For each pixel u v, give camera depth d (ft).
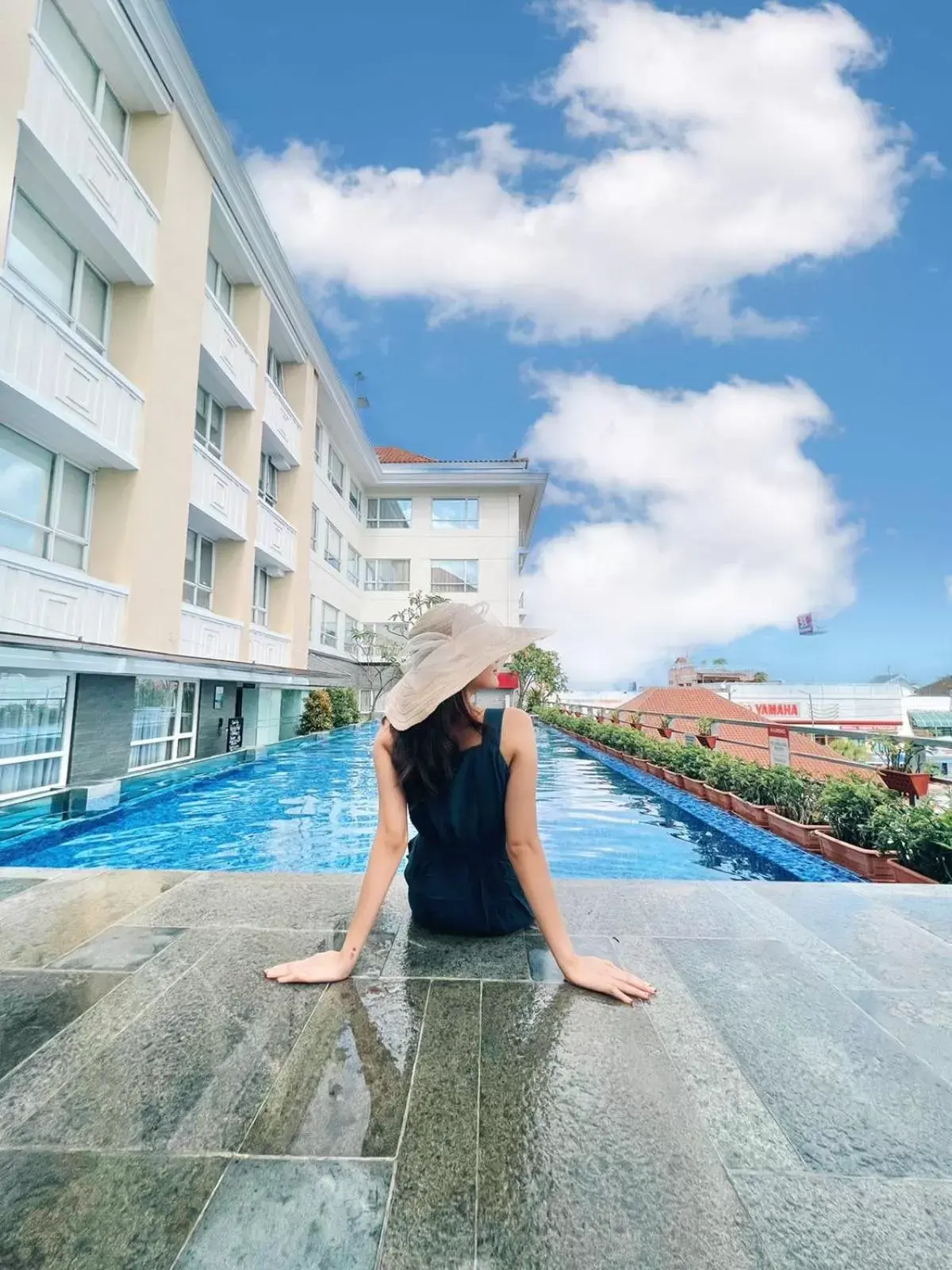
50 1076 4.64
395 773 6.44
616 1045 5.16
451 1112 4.28
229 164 34.04
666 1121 4.23
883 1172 3.80
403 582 80.94
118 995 5.96
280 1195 3.51
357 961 6.68
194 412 31.65
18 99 19.85
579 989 6.15
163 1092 4.46
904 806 16.42
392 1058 4.93
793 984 6.35
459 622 6.50
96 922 7.86
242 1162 3.78
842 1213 3.47
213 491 34.94
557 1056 4.99
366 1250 3.16
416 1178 3.67
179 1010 5.67
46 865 17.97
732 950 7.18
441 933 7.48
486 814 6.53
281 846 20.12
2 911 8.24
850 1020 5.66
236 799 27.43
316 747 46.80
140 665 23.21
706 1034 5.37
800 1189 3.64
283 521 46.68
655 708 68.64
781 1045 5.22
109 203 25.16
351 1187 3.59
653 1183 3.67
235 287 41.45
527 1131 4.10
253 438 40.68
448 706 6.22
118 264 27.02
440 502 82.28
